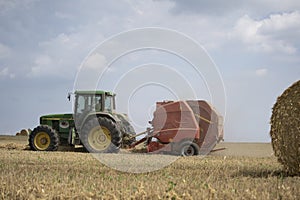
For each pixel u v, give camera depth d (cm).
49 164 1149
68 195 678
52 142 1773
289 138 910
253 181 807
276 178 845
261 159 1398
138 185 759
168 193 668
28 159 1286
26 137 2756
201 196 658
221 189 709
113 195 664
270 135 958
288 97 920
